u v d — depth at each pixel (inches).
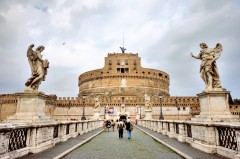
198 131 430.9
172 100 3240.7
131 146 521.3
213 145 375.6
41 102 476.7
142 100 3206.2
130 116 3070.9
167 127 775.7
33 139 386.9
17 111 444.5
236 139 301.0
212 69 463.2
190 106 3228.3
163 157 375.6
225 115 423.5
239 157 286.8
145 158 367.6
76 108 3206.2
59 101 3243.1
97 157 375.2
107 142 607.5
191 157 341.1
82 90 4382.4
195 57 501.7
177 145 485.4
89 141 625.3
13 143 330.0
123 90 3892.7
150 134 825.5
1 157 283.1
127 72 4183.1
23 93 448.8
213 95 441.7
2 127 281.1
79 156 382.3
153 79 4202.8
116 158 367.6
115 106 3169.3
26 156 349.7
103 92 3929.6
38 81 471.2
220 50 465.4
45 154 369.4
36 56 476.7
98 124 1421.0
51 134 471.8
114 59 4222.4
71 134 689.0
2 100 2925.7
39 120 428.8
